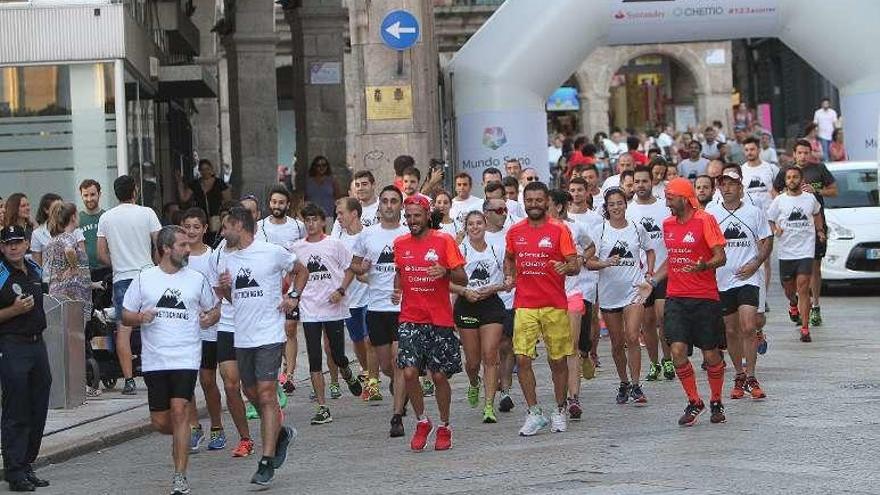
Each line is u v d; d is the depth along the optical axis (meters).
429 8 45.16
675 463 19.61
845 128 49.34
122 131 36.59
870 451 19.86
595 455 20.64
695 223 23.41
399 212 25.64
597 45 48.31
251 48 56.38
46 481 21.25
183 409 20.17
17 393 20.89
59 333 27.59
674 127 102.25
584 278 26.97
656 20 47.66
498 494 18.09
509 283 23.58
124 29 36.47
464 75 47.75
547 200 23.33
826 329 36.12
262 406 20.88
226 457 23.19
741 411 24.28
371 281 25.64
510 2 47.84
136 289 20.41
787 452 20.08
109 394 30.19
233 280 21.31
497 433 23.45
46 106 36.62
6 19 36.44
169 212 39.03
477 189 47.66
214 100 68.50
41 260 30.56
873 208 44.28
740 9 47.91
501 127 47.41
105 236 29.58
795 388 26.48
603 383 29.19
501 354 25.91
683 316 23.34
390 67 42.41
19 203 30.70
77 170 36.69
